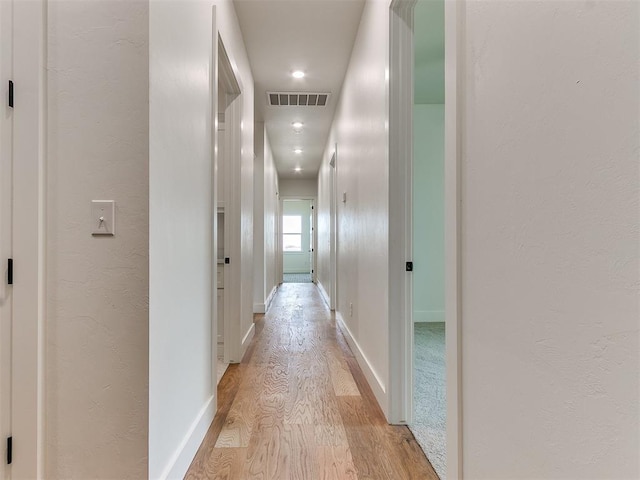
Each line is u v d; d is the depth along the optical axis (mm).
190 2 1631
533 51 778
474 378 1034
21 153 1165
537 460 768
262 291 5195
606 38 597
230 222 2963
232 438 1776
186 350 1566
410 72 1951
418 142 4418
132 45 1192
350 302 3453
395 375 1923
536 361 772
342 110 4023
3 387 1157
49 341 1172
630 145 557
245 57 3207
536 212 771
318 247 8453
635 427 553
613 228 587
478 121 1012
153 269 1217
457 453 1111
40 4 1180
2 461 1153
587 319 640
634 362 554
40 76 1176
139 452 1175
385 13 2035
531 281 790
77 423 1170
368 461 1582
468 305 1068
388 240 1956
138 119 1189
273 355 3160
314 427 1883
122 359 1182
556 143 713
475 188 1030
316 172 8602
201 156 1805
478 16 1007
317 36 3049
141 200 1187
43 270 1173
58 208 1179
